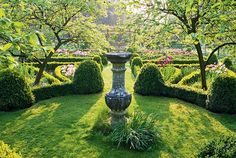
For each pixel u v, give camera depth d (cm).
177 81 1065
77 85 897
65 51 1725
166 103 812
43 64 949
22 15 732
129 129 543
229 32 617
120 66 607
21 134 588
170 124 648
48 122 653
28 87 765
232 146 326
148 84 884
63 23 925
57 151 517
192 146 541
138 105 787
